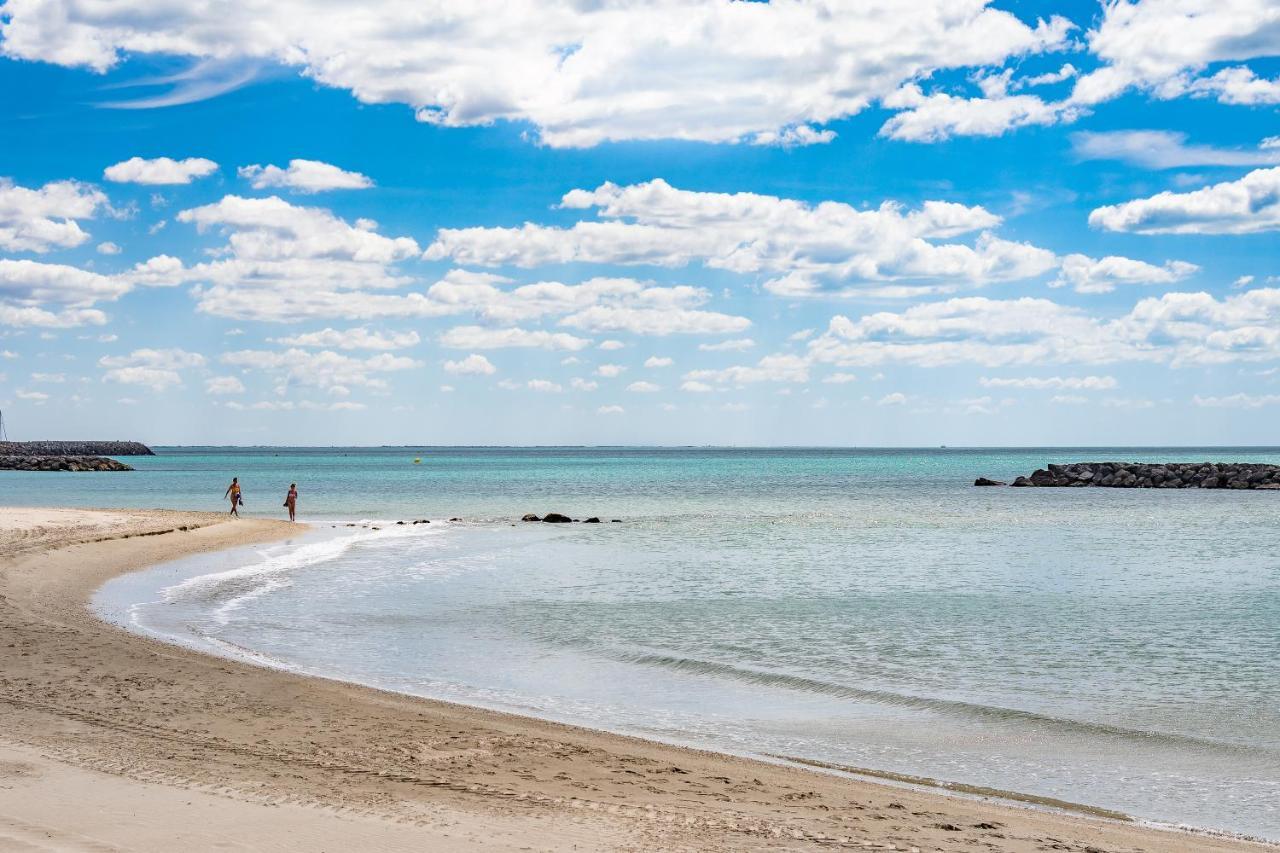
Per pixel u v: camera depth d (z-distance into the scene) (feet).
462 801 32.65
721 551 142.92
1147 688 60.39
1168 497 303.68
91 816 28.71
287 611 84.84
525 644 72.13
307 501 270.05
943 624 82.48
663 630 78.59
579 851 27.76
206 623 77.30
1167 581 112.27
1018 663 67.56
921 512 233.96
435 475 489.67
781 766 43.04
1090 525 195.83
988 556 137.90
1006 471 580.71
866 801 36.99
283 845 26.89
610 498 290.56
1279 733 50.42
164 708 45.55
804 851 29.19
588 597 96.37
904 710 54.65
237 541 143.54
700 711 53.93
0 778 32.32
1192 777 43.16
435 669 63.00
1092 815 37.63
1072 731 50.47
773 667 65.51
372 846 27.20
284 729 42.86
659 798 35.12
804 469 619.26
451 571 115.96
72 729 40.47
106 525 144.66
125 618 77.56
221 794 31.76
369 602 91.15
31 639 61.67
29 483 385.70
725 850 28.73
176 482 397.80
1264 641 76.18
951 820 34.78
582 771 38.60
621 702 55.57
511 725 47.37
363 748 40.22
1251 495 315.17
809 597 97.60
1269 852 33.50
